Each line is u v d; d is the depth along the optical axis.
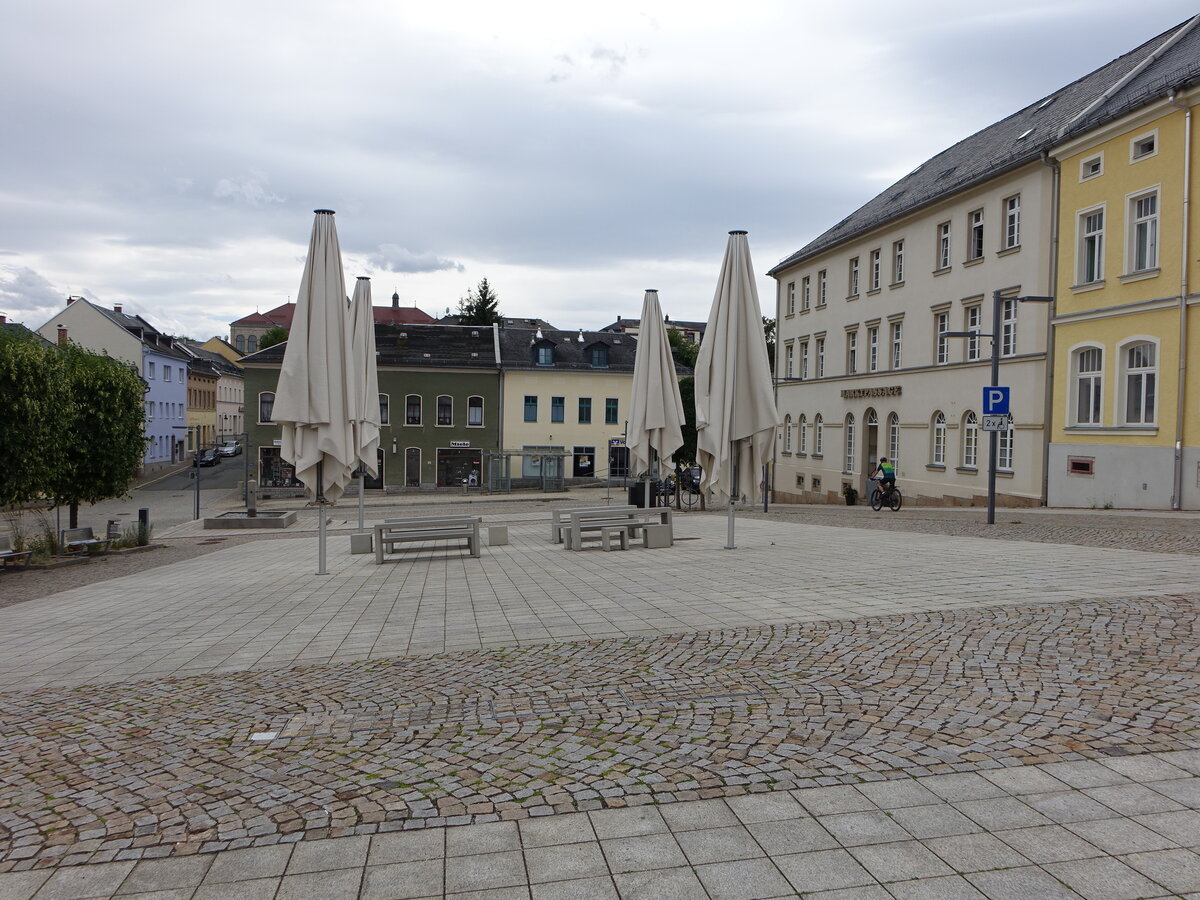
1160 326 21.72
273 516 29.06
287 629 8.69
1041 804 3.66
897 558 12.08
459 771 4.31
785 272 48.00
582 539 16.72
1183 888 2.97
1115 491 23.09
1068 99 30.28
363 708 5.57
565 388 59.50
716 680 5.79
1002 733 4.50
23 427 16.94
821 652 6.39
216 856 3.49
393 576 12.56
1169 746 4.23
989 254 29.16
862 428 38.56
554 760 4.41
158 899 3.16
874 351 38.16
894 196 40.28
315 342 12.77
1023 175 27.23
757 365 13.57
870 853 3.31
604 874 3.23
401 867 3.34
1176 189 21.27
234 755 4.73
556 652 6.92
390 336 60.66
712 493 14.05
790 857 3.31
